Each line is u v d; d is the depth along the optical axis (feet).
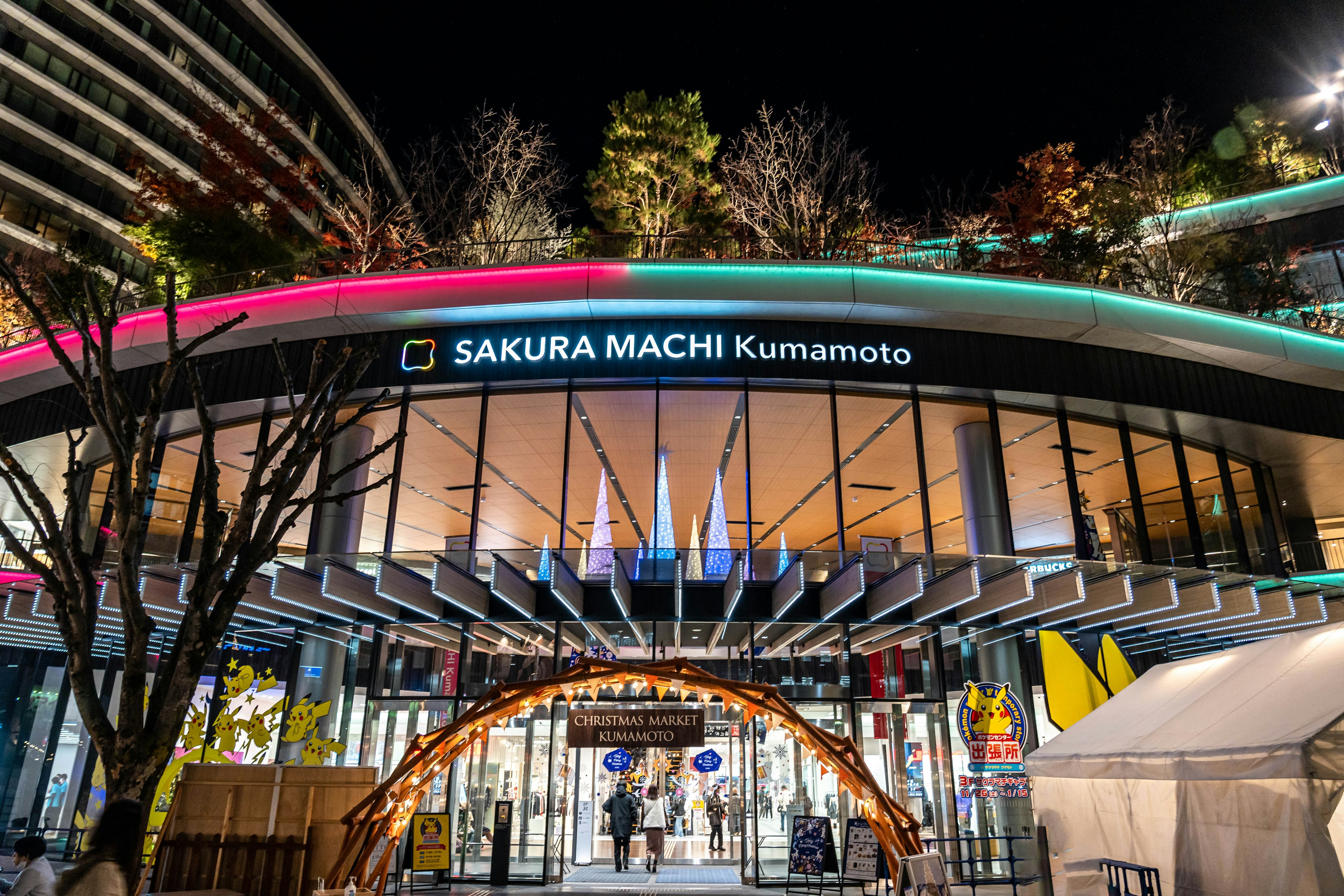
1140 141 100.89
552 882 45.03
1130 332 56.13
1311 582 59.00
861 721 47.83
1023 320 55.26
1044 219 86.58
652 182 102.17
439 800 46.32
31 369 63.16
